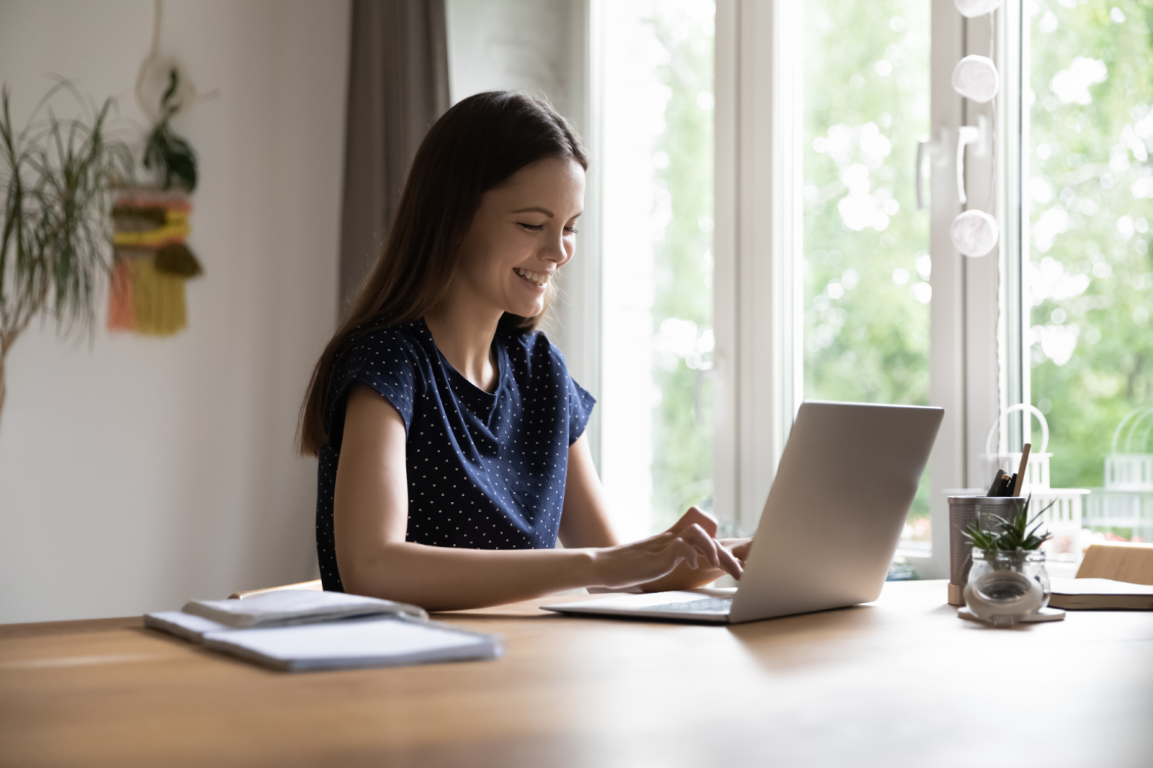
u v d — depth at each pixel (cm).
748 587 104
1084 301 197
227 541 319
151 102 310
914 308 229
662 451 293
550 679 74
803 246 258
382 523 118
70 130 300
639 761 53
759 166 264
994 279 210
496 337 164
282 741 56
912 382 229
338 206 336
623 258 307
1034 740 58
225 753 54
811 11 257
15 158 294
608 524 170
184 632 93
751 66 266
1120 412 191
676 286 292
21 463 294
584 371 312
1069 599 117
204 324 316
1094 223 196
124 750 54
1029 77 209
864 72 243
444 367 149
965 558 121
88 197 286
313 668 76
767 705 66
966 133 214
